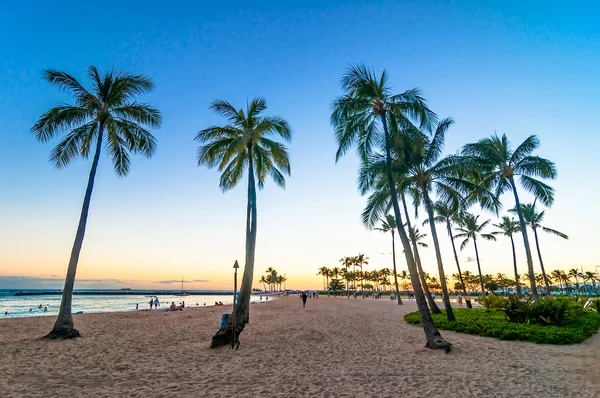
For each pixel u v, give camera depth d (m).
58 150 16.47
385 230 46.03
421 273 23.36
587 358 9.79
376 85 13.41
